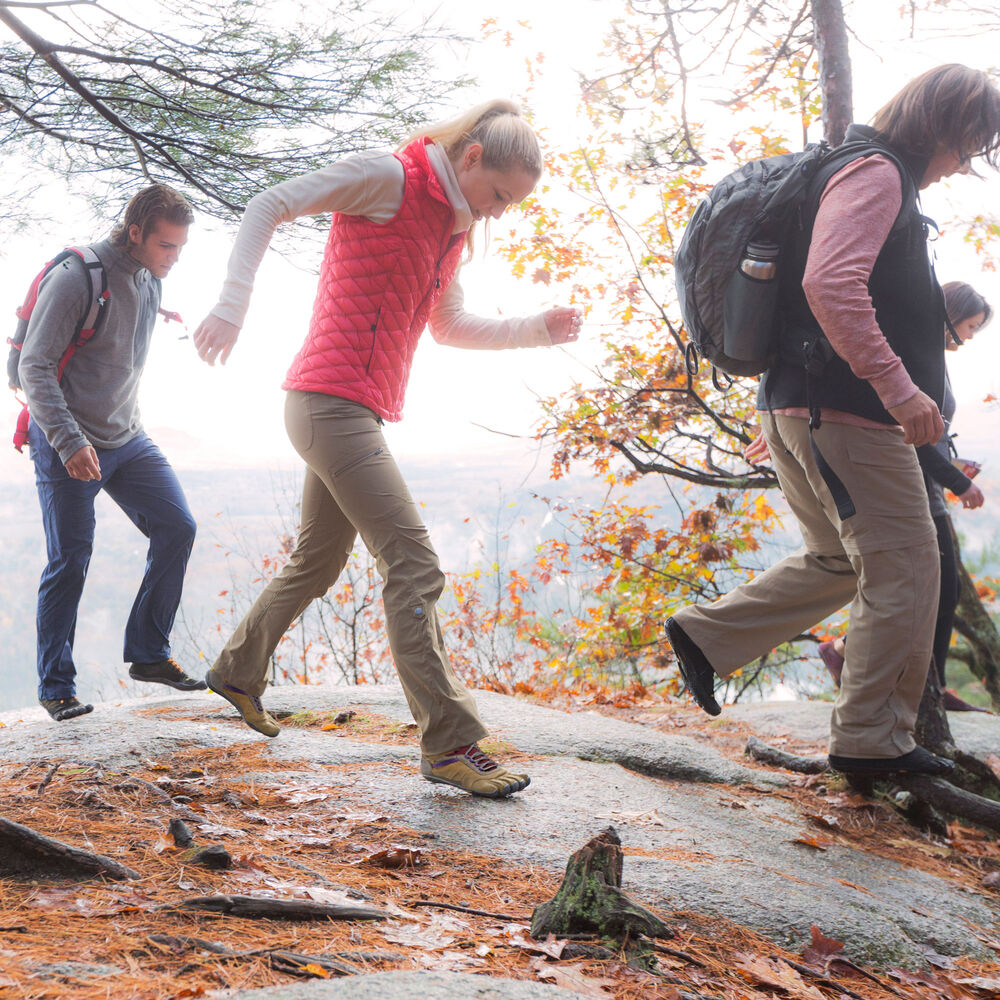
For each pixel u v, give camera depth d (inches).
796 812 120.1
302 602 115.3
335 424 101.5
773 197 104.7
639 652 329.1
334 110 170.1
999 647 249.8
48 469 132.6
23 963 48.6
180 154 173.8
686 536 309.7
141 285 139.3
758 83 244.1
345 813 92.0
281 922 61.7
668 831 99.4
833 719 114.0
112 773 99.0
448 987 47.1
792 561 123.3
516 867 83.2
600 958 64.1
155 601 148.3
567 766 119.4
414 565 102.7
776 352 112.3
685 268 110.4
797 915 82.4
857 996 71.1
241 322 92.7
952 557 144.3
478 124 103.8
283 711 143.6
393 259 100.9
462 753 102.2
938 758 110.7
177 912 60.4
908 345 106.7
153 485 145.5
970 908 97.4
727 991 64.2
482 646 331.0
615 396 265.4
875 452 107.1
